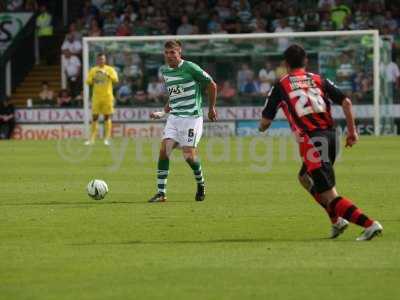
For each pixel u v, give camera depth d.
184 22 88.38
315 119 25.12
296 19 87.25
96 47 77.12
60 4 95.81
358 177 43.38
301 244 25.25
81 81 85.50
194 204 34.12
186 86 34.81
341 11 86.56
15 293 19.94
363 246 24.77
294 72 25.59
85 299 19.36
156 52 77.19
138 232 27.62
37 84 89.56
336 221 25.83
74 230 28.09
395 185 39.94
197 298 19.31
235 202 34.66
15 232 27.78
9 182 42.59
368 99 76.00
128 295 19.64
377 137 72.25
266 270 21.94
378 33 75.19
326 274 21.44
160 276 21.41
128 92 77.62
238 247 24.91
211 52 77.12
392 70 77.94
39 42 91.25
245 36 76.31
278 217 30.55
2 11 90.94
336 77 75.88
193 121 34.81
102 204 34.38
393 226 28.25
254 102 76.94
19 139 79.38
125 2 91.69
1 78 85.31
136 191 38.72
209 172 46.72
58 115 80.44
